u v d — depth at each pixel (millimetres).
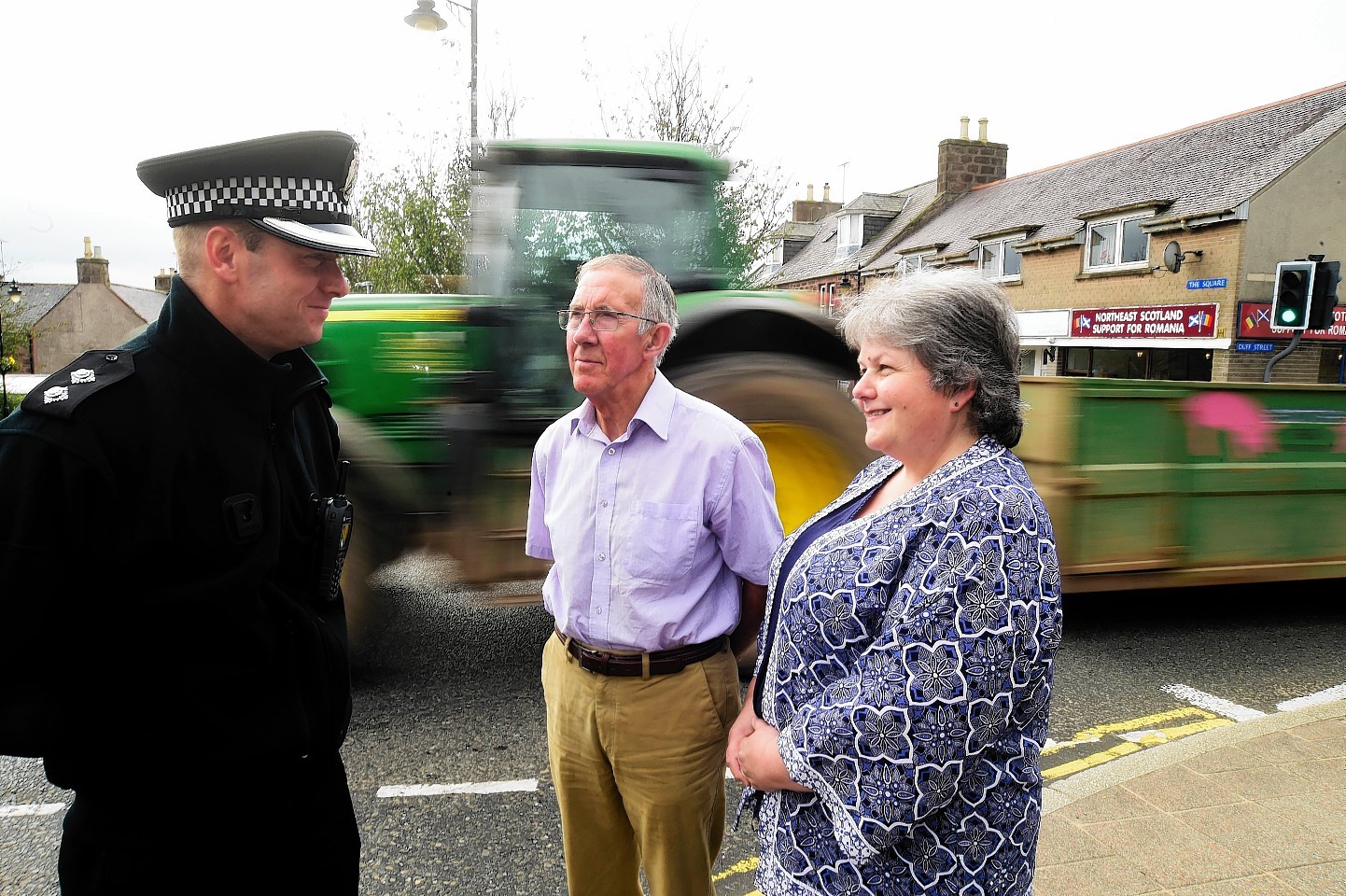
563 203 3600
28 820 2594
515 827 2576
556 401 3416
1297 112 16141
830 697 1169
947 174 24953
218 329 1261
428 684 3568
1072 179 20203
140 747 1220
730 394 3365
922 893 1141
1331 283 7066
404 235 10891
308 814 1437
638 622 1665
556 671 1833
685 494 1685
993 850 1136
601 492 1716
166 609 1220
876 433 1291
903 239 24906
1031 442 3928
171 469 1206
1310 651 4105
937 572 1101
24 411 1153
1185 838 2318
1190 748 2869
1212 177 15711
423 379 3312
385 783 2820
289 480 1435
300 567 1479
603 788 1788
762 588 1861
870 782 1095
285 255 1282
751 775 1313
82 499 1149
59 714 1152
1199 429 3965
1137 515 3939
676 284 3713
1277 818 2416
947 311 1212
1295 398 4094
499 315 3395
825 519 1439
